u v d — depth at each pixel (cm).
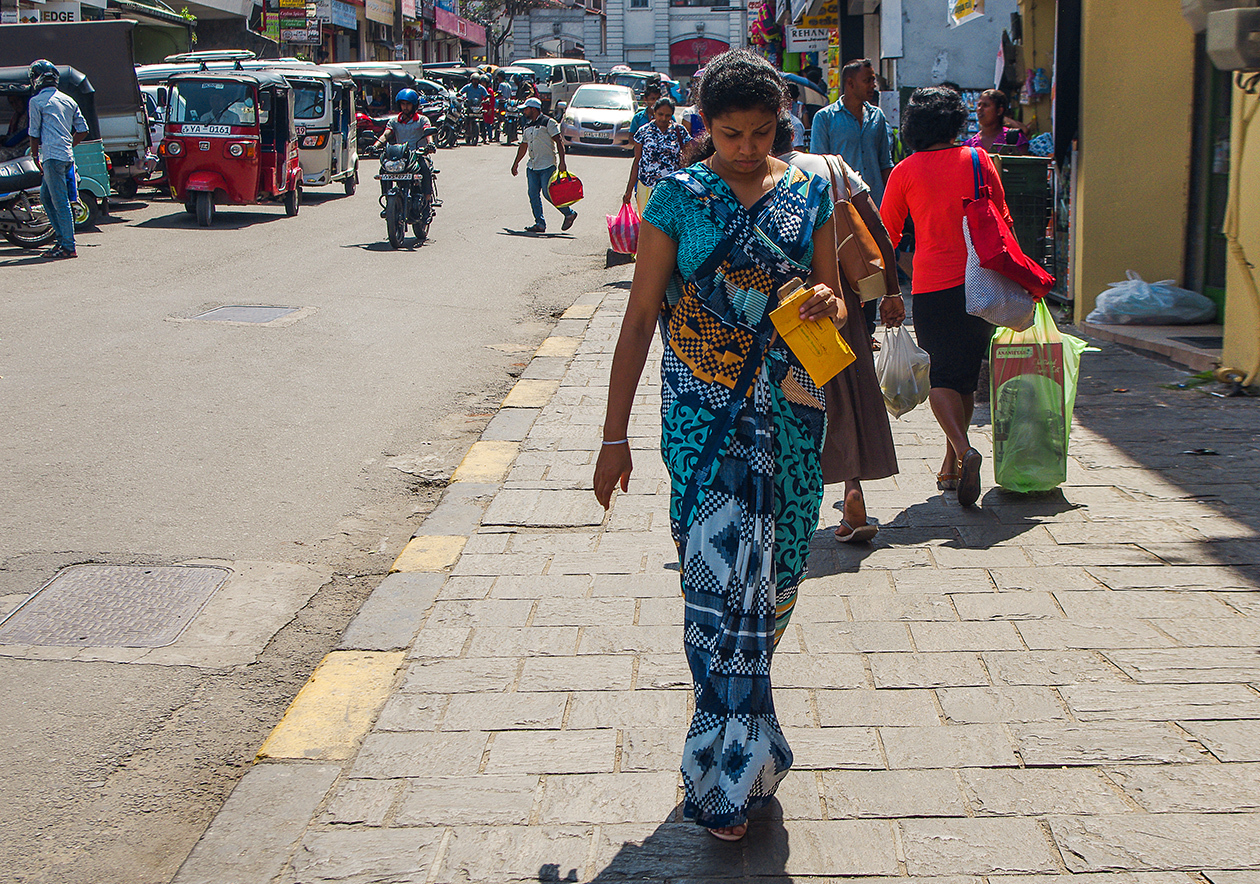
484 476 532
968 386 477
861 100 676
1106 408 607
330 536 488
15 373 723
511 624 379
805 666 344
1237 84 614
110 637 394
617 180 2123
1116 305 790
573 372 723
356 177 1973
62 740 332
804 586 400
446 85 3516
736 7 6331
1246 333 630
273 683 368
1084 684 328
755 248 251
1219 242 787
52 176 1158
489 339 861
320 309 945
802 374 264
